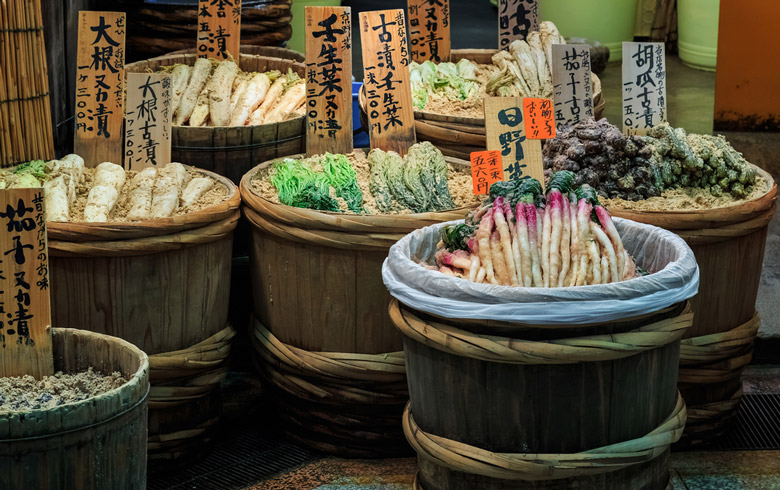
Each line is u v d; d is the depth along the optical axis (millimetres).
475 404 2625
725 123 6691
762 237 3568
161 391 3389
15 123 3762
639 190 3596
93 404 2352
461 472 2740
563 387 2539
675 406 2816
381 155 3822
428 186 3625
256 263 3619
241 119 4188
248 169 4008
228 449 3721
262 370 3740
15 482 2309
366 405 3541
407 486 3426
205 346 3467
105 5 5273
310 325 3479
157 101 3840
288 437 3777
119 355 2742
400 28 3967
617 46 7961
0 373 2771
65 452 2338
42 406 2529
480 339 2537
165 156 3859
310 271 3395
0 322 2748
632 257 3053
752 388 4117
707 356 3525
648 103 3922
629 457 2623
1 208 2693
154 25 5172
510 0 4941
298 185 3539
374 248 3299
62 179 3518
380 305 3402
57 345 2826
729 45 6477
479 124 4020
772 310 4445
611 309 2479
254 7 5273
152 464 3473
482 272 2713
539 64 4668
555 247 2695
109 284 3199
